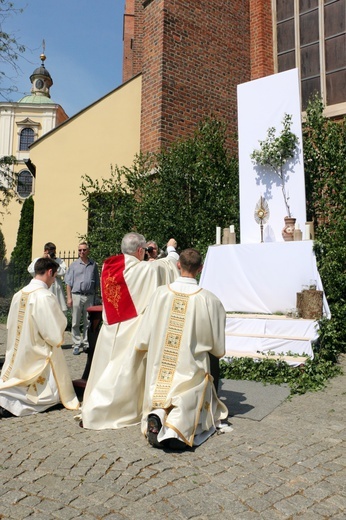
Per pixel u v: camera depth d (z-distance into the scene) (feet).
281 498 9.32
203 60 37.19
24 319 15.58
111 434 12.91
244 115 29.01
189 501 9.16
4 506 9.03
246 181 28.73
